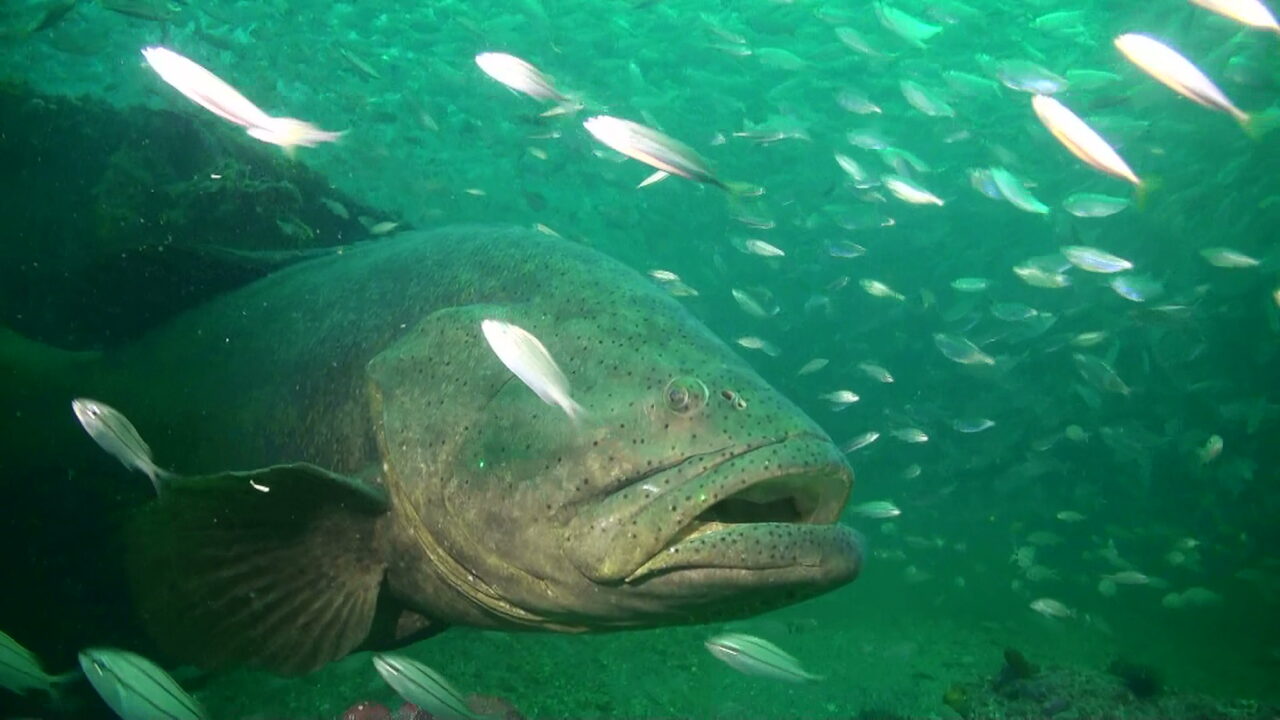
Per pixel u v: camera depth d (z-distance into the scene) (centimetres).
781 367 576
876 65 421
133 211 173
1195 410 503
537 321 90
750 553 70
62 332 169
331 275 124
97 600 137
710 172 102
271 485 83
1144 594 427
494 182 519
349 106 369
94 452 139
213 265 141
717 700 177
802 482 76
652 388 79
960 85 298
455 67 389
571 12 388
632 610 77
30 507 137
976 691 183
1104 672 184
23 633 131
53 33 289
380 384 94
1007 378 503
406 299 106
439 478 85
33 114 182
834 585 72
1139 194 170
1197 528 516
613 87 392
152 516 90
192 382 130
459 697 91
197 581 90
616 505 75
